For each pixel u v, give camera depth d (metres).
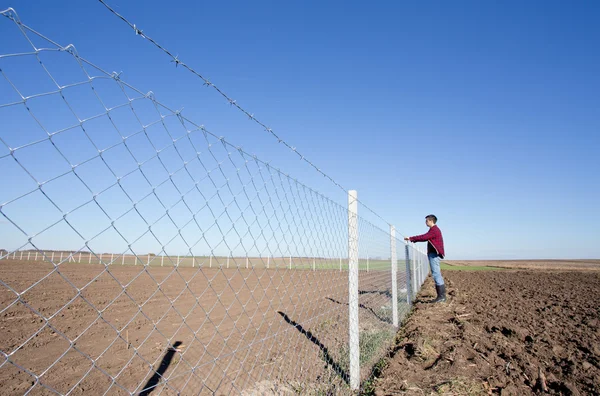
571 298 12.68
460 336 6.58
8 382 4.13
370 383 4.57
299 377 4.39
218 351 5.45
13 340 5.87
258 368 4.68
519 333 6.87
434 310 9.59
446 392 4.23
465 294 13.78
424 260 20.05
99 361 4.90
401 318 8.23
